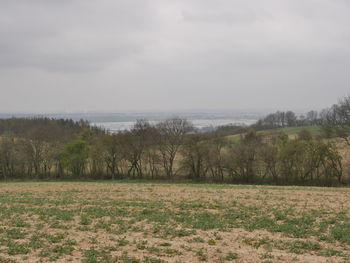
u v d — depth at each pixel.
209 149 56.41
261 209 19.89
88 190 30.03
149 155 60.16
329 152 50.09
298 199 23.28
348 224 16.19
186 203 22.00
